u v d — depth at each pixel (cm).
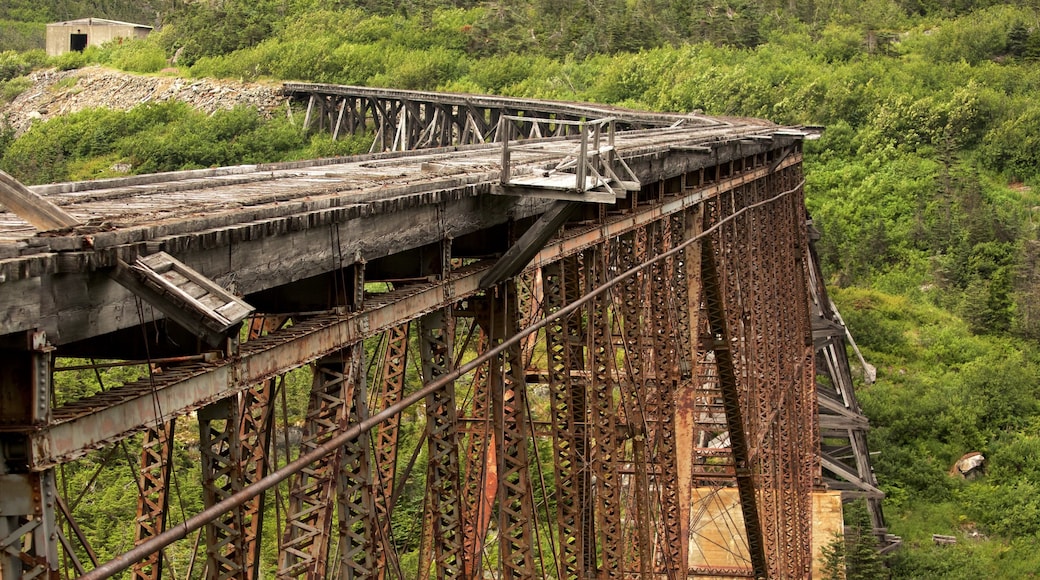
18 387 693
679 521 2203
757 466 3069
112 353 910
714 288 2562
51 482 699
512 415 1412
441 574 1198
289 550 948
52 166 6750
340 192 1095
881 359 6306
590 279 1728
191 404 800
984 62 9688
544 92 8200
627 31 9288
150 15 11844
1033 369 6166
